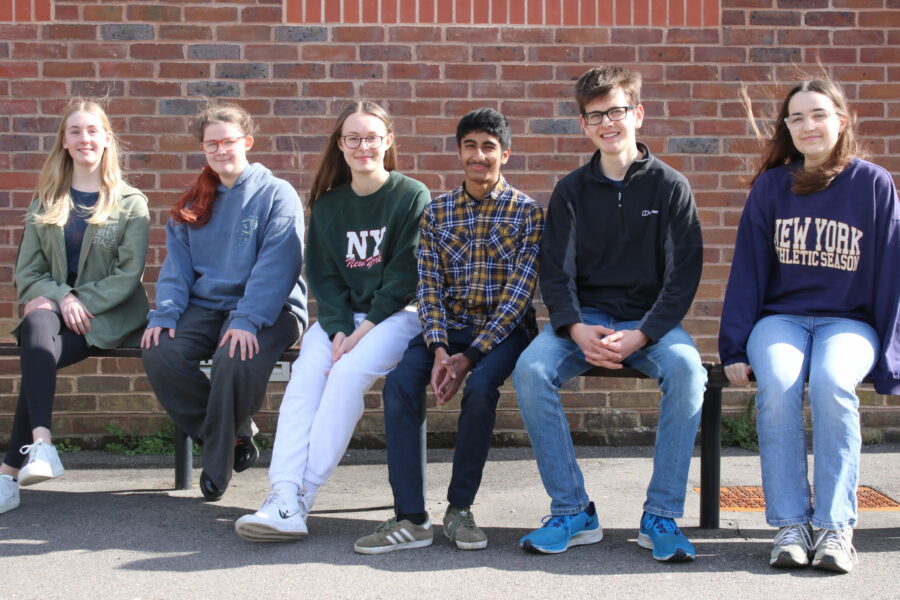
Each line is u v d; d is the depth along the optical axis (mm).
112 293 4035
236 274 3977
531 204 3684
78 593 2906
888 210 3316
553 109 4953
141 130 4902
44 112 4879
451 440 5055
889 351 3295
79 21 4867
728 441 5016
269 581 3006
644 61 4957
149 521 3691
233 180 4043
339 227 3881
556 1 4938
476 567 3141
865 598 2838
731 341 3430
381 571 3100
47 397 3773
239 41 4902
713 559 3225
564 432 3373
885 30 4973
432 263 3666
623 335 3340
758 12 4965
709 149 4980
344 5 4910
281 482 3418
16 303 4910
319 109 4926
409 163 4953
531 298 3635
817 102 3352
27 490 4184
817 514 3121
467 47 4934
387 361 3625
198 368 3945
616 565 3162
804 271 3428
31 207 4156
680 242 3434
